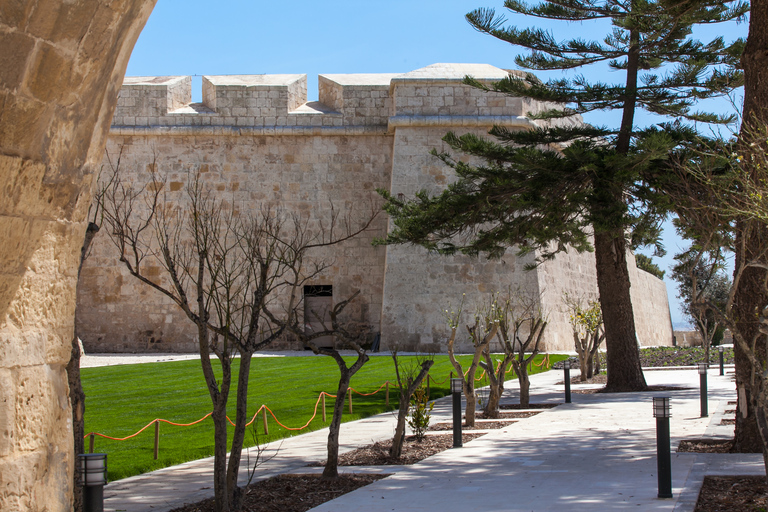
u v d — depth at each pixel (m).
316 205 34.47
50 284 4.20
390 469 9.38
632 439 11.13
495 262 32.81
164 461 10.50
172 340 33.00
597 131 18.20
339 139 34.94
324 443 11.92
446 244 18.81
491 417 14.76
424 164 33.28
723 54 18.25
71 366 5.87
